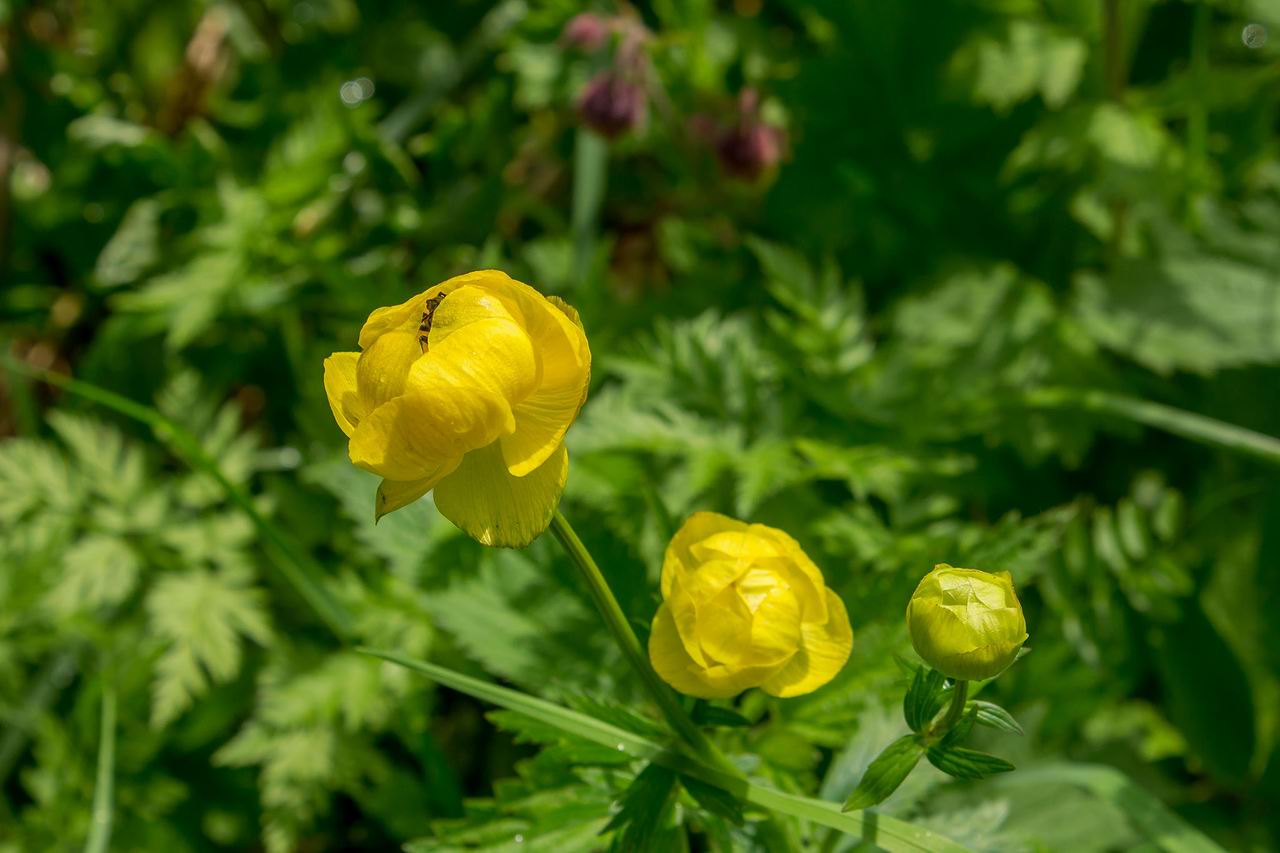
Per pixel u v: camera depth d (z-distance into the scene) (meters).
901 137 0.89
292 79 1.02
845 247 0.89
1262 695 0.71
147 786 0.69
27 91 0.98
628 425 0.65
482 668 0.67
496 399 0.47
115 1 1.02
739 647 0.50
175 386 0.78
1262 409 0.80
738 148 0.83
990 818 0.55
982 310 0.79
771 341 0.72
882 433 0.69
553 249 0.88
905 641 0.57
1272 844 0.68
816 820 0.51
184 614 0.69
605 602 0.50
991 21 0.84
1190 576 0.75
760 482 0.63
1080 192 0.84
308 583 0.64
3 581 0.70
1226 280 0.79
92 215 0.97
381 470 0.47
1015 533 0.58
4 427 0.91
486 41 0.98
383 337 0.48
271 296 0.84
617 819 0.52
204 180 0.93
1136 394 0.78
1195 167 0.83
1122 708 0.71
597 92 0.80
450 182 0.97
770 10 1.00
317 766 0.66
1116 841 0.62
